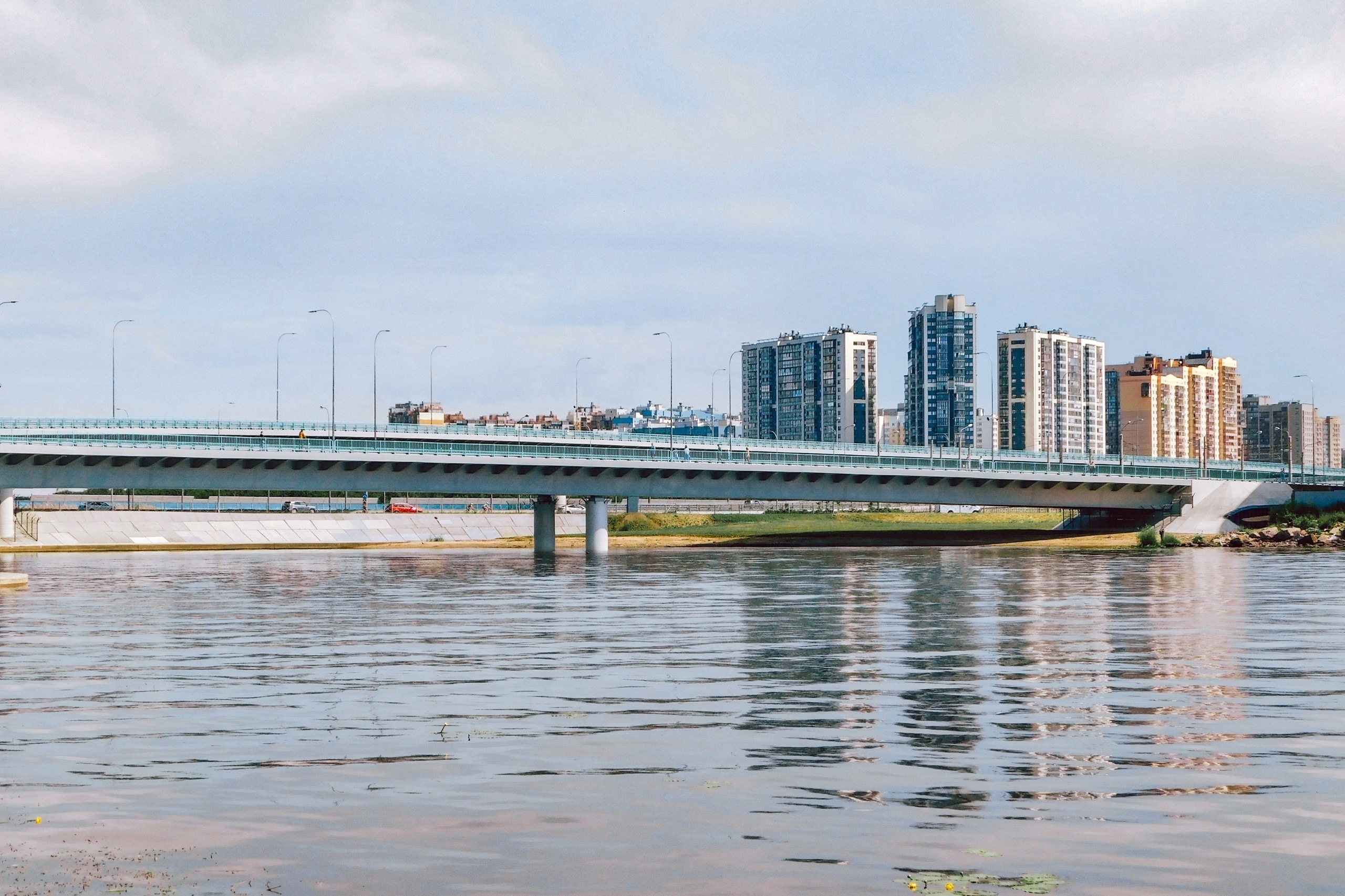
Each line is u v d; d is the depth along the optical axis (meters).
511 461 128.38
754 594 75.50
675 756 25.16
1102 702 32.25
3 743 26.72
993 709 31.11
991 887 16.83
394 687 35.25
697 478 140.75
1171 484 157.12
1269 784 22.59
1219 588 78.94
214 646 46.97
